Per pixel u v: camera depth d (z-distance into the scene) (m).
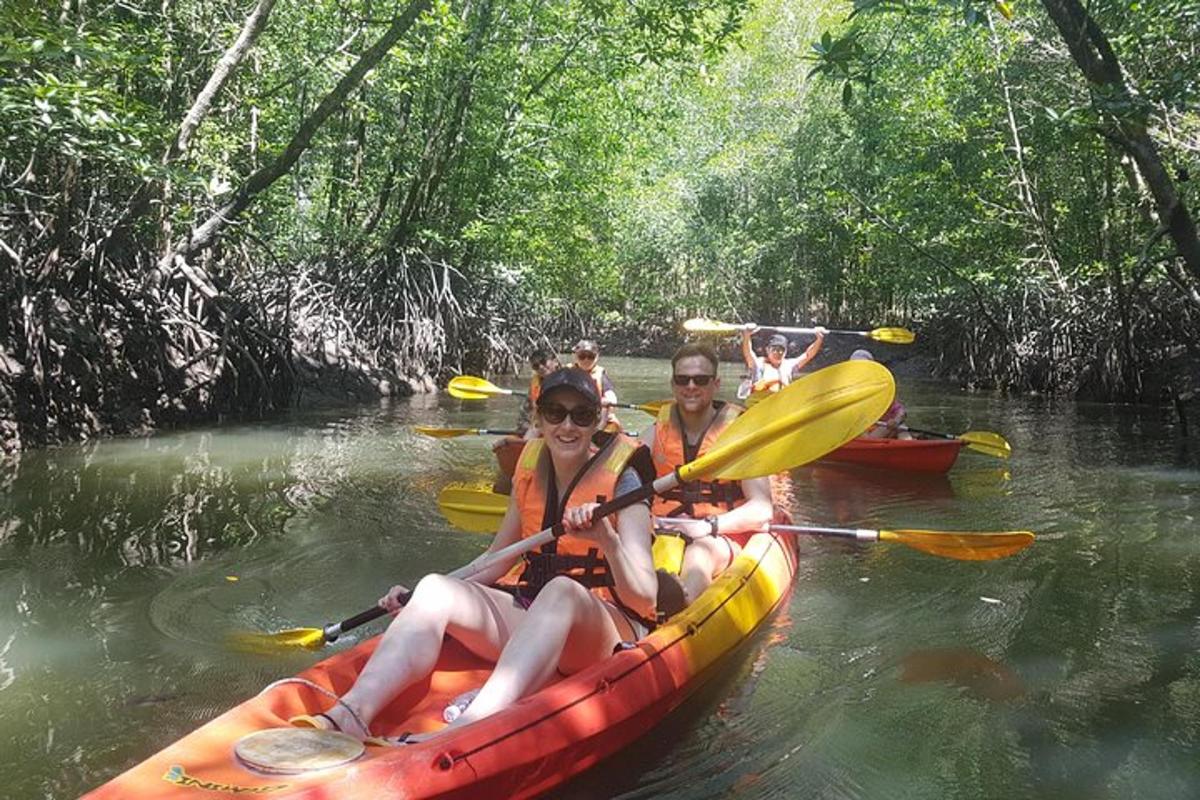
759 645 4.64
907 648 4.63
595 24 17.19
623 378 22.36
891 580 5.70
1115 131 9.12
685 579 4.73
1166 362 16.33
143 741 3.57
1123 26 11.48
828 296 31.38
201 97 11.80
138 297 11.95
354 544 6.33
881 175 23.44
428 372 18.47
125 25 11.20
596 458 3.81
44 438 10.16
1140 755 3.57
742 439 4.10
